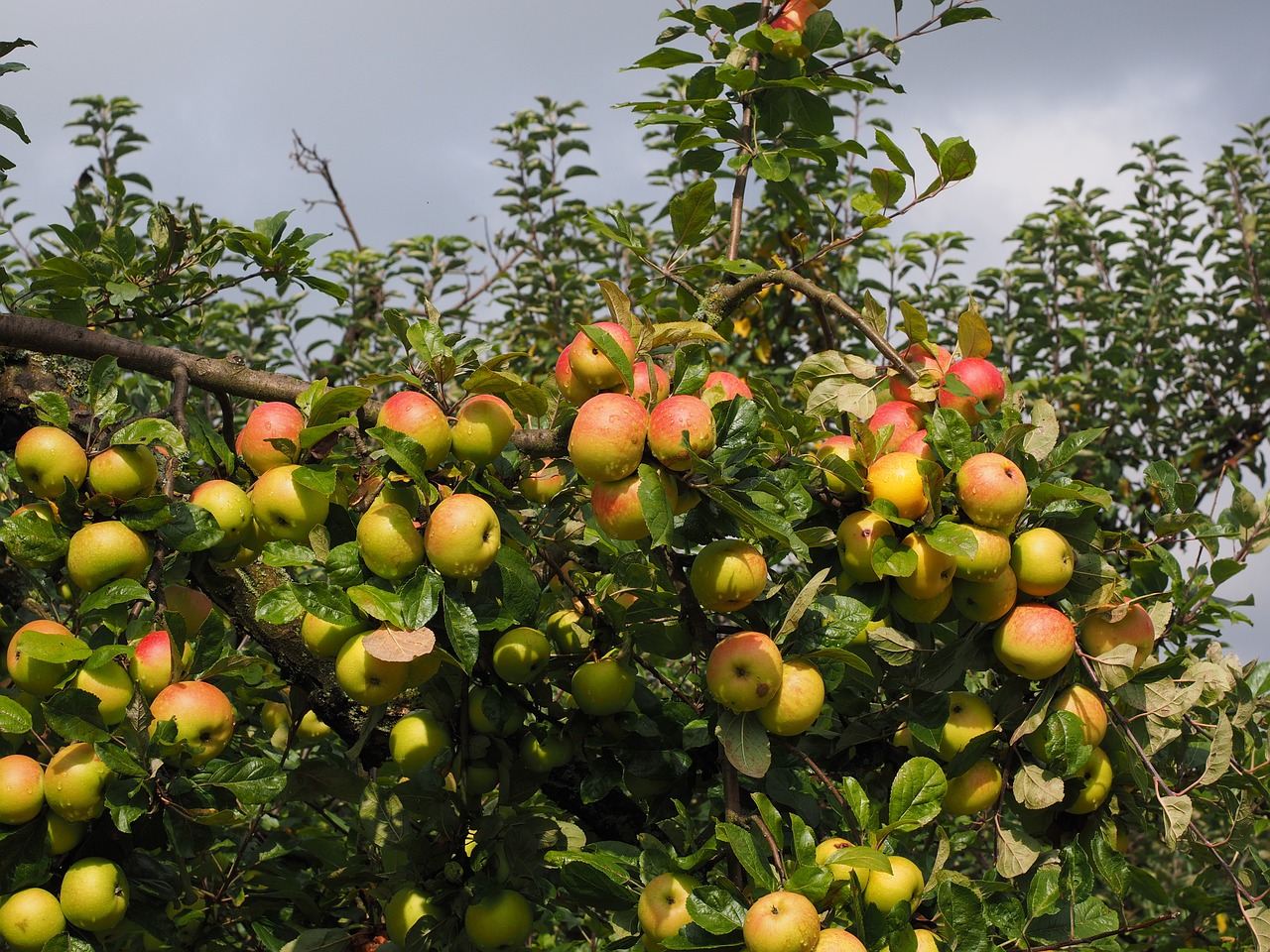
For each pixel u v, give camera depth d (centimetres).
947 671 228
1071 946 212
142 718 188
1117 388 723
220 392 247
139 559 200
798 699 200
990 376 241
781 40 321
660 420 194
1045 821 240
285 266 319
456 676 246
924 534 208
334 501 218
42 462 196
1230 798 241
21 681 193
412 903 233
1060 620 218
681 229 306
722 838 178
